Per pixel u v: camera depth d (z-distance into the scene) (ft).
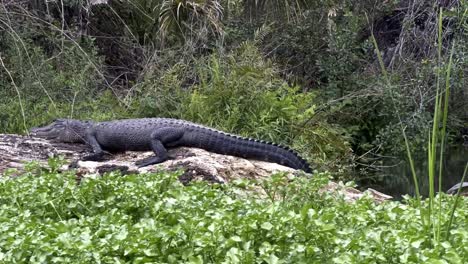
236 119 46.06
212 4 53.36
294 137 47.06
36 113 46.19
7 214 21.12
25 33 50.49
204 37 52.80
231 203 20.72
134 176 24.23
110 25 59.26
